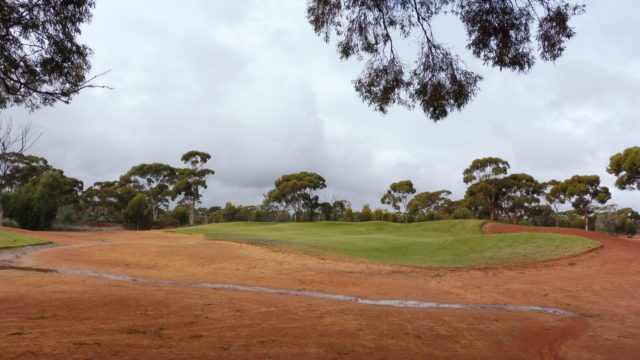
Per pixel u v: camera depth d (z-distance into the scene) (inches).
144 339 203.6
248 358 177.3
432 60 258.2
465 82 254.7
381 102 282.4
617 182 1781.5
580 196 2299.5
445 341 227.1
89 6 236.4
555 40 229.1
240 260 679.1
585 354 212.5
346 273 567.2
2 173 1644.9
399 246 870.4
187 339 207.8
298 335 228.1
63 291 358.6
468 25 241.9
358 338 226.1
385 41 267.1
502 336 244.4
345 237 1099.3
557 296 414.9
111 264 627.8
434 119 274.7
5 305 286.7
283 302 346.6
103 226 2325.3
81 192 2573.8
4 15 215.5
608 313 337.4
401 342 220.7
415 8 247.6
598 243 732.0
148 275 528.7
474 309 344.2
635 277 511.2
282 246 828.6
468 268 615.2
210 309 298.5
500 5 227.8
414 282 504.1
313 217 2741.1
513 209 2544.3
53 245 884.6
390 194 2765.7
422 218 2450.8
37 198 1641.2
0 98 258.1
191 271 576.1
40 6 224.1
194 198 2780.5
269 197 2691.9
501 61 242.4
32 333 205.9
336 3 263.3
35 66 240.2
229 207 2610.7
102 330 220.2
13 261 613.6
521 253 698.2
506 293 432.5
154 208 2760.8
